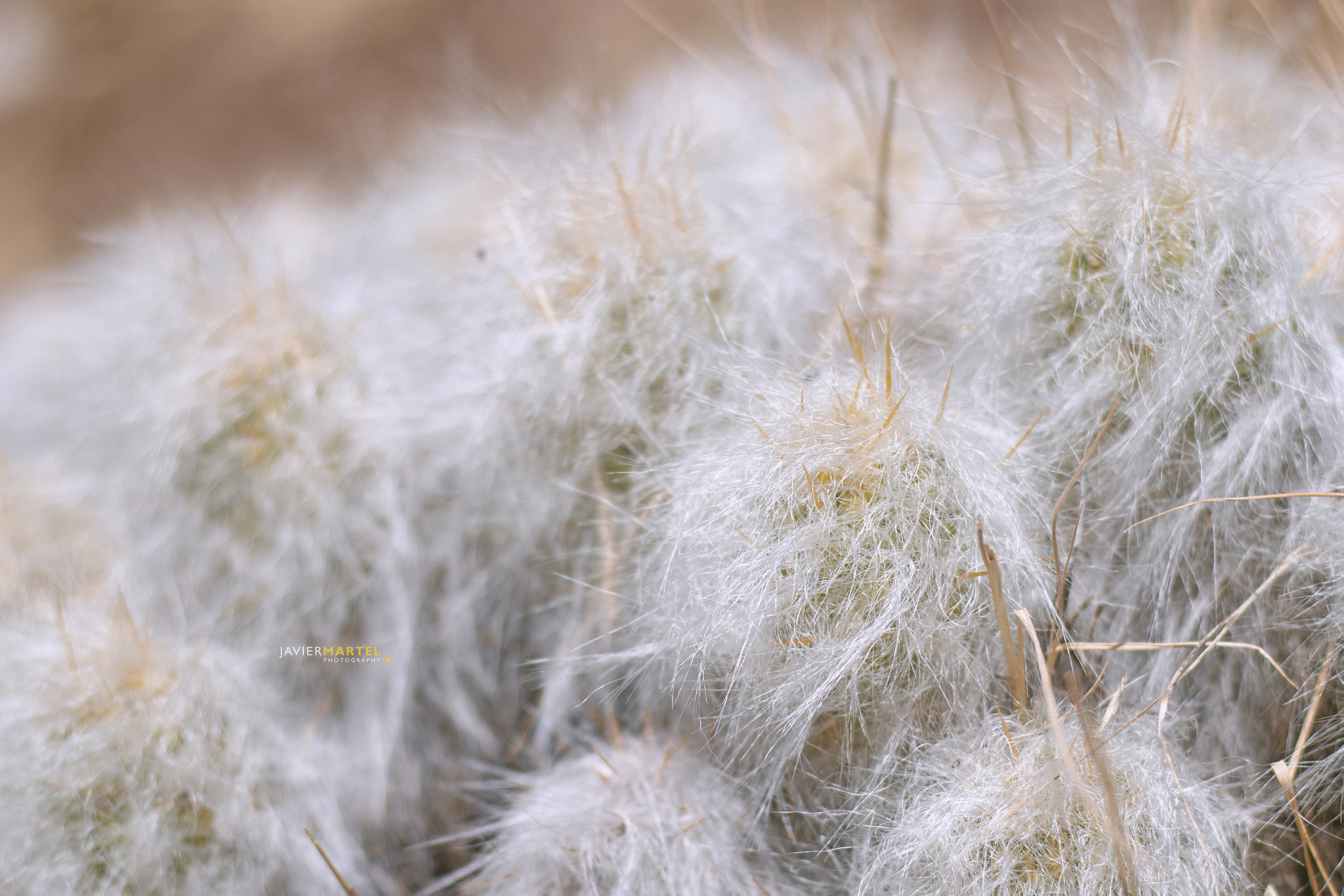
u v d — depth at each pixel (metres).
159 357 0.71
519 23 1.27
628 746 0.66
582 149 0.70
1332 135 0.67
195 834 0.65
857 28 0.81
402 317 0.72
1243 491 0.63
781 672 0.61
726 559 0.62
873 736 0.62
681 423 0.65
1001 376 0.64
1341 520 0.62
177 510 0.69
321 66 1.40
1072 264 0.63
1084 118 0.65
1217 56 0.70
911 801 0.61
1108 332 0.63
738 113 0.77
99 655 0.66
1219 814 0.62
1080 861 0.60
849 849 0.62
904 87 0.75
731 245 0.68
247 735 0.66
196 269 0.72
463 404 0.69
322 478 0.69
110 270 0.77
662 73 0.87
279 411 0.69
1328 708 0.62
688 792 0.64
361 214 0.84
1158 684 0.63
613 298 0.66
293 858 0.66
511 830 0.66
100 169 1.41
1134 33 0.69
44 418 0.84
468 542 0.69
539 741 0.68
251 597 0.69
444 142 0.80
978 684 0.62
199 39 1.50
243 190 1.26
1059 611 0.62
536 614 0.68
